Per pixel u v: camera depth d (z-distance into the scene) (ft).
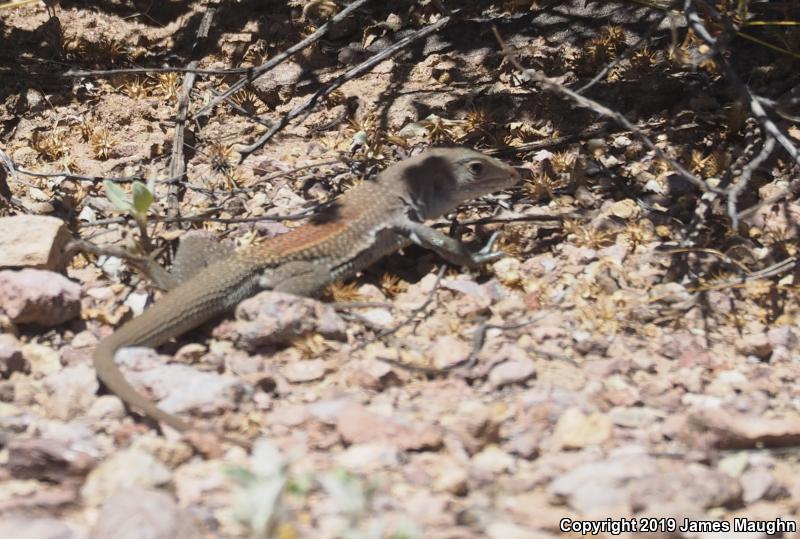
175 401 28.96
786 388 31.71
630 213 40.24
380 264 38.83
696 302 35.45
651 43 46.85
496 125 45.11
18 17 51.42
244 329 32.55
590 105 33.86
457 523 24.53
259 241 38.93
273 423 28.86
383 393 30.58
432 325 34.35
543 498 25.88
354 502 22.24
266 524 21.97
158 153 45.16
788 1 46.14
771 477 26.53
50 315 33.42
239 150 42.47
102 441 28.19
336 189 42.22
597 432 28.04
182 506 25.16
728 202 33.73
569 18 48.96
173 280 35.53
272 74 48.80
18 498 25.25
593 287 36.27
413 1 50.57
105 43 50.34
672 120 44.24
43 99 48.11
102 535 22.89
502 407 29.09
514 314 34.91
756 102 35.91
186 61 50.39
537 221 40.09
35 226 35.96
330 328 33.12
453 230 39.83
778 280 36.99
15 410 29.27
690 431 28.25
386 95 47.16
